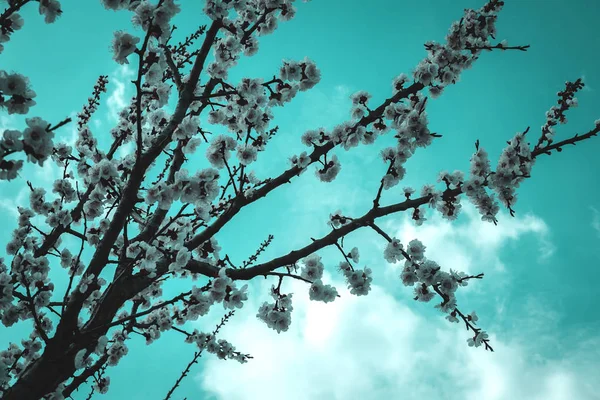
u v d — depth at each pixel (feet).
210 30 18.85
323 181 18.34
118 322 13.16
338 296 16.17
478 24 18.42
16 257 15.58
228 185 18.44
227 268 16.60
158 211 18.17
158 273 15.98
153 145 16.20
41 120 9.11
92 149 20.17
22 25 10.75
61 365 13.28
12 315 15.49
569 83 17.66
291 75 18.08
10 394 12.57
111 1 13.47
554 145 16.71
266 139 18.88
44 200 18.92
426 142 16.43
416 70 18.34
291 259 16.84
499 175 16.01
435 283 16.25
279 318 15.83
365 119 18.33
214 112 20.93
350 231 17.20
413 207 17.56
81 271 19.19
